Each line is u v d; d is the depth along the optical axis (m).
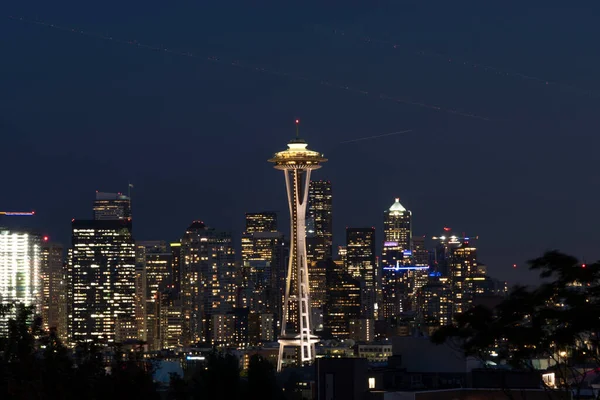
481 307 150.62
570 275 144.88
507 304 147.50
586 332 141.75
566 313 141.38
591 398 186.38
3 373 190.12
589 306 141.38
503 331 145.88
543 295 145.38
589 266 145.75
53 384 194.00
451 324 152.12
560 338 140.75
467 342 150.00
